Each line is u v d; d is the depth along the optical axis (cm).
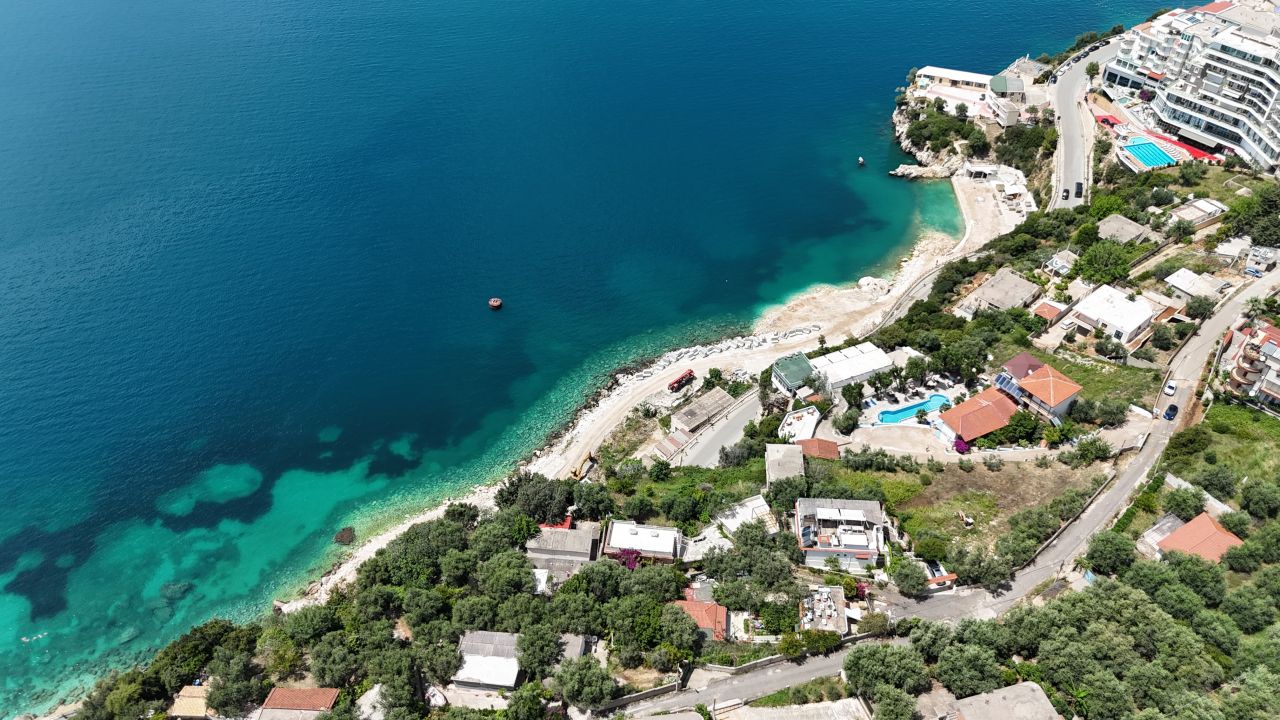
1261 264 15762
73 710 11800
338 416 16588
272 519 14675
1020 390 13838
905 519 11925
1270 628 9081
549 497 12988
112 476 15362
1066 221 18612
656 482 13975
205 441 16038
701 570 11538
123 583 13650
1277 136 18225
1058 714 8488
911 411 14688
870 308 18450
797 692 9388
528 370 17625
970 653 9000
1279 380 12431
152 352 17688
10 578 13738
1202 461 11888
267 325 18462
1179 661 8769
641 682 9731
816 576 11062
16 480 15212
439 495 15000
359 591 11900
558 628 10344
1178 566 9969
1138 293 15650
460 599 11100
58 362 17362
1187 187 18650
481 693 9962
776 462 12862
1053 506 11625
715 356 17412
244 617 13062
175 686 10531
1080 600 9656
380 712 9650
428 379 17400
